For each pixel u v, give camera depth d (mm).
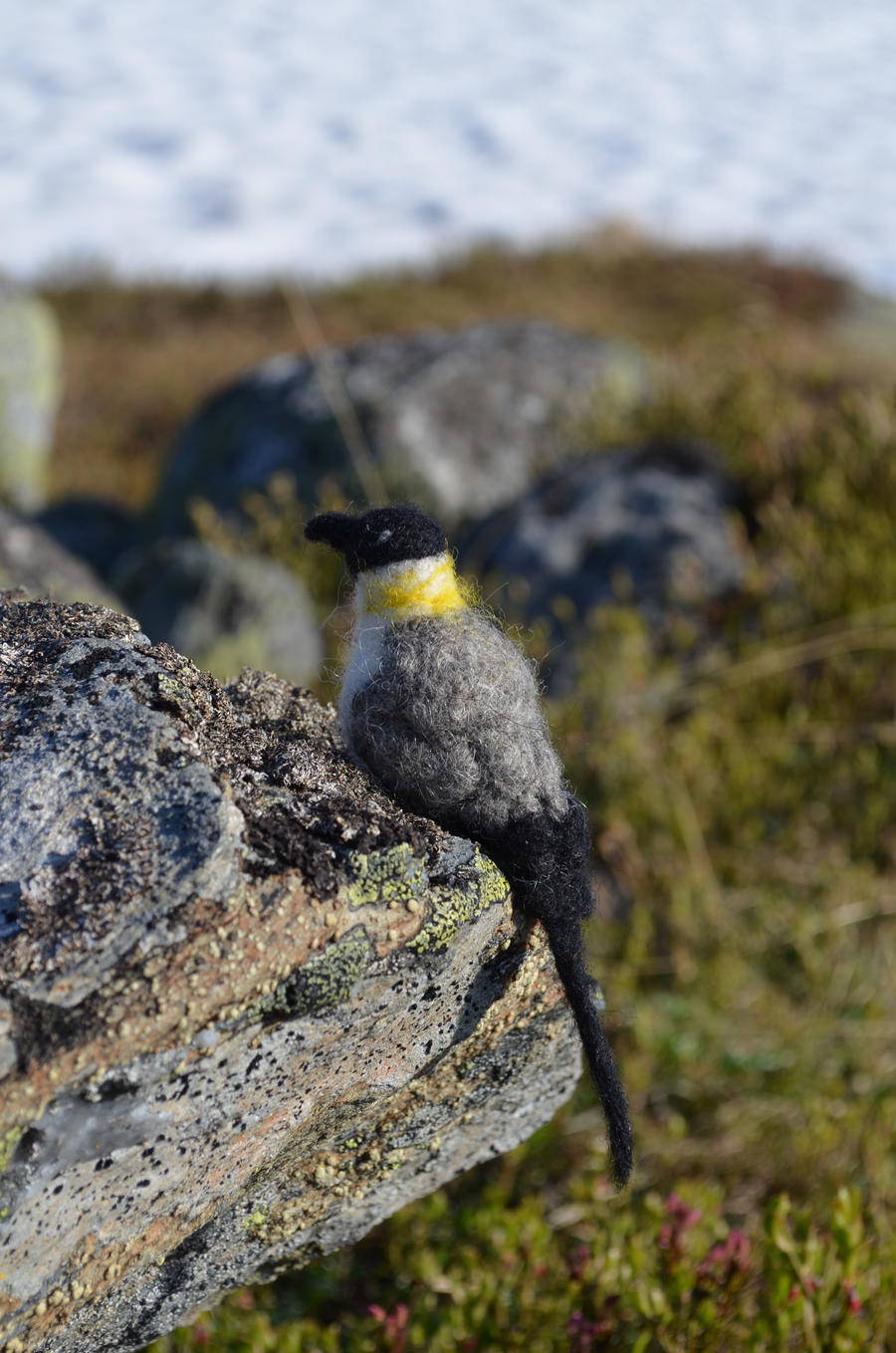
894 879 4402
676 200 22812
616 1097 1763
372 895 1575
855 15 38500
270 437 7266
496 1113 2158
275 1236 1966
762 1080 3650
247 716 1918
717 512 5859
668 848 4293
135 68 29750
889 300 16125
